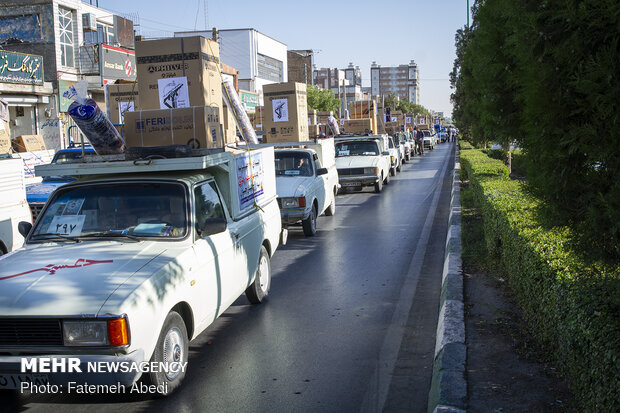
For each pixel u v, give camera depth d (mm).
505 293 6938
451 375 4617
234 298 6141
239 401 4625
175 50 6898
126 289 4199
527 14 3252
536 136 3332
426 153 49562
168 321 4633
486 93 5305
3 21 25031
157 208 5371
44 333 4043
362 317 6770
